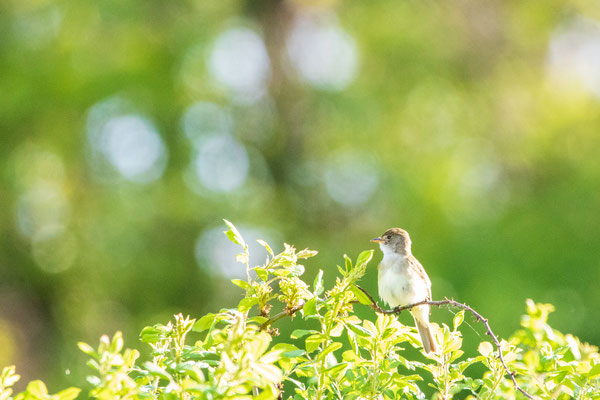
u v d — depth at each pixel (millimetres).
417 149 22438
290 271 4852
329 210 22109
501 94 23594
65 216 21250
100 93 20406
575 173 19656
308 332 4625
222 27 22188
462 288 17203
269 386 3701
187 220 21188
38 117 20812
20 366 20391
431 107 23219
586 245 17812
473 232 18406
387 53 22812
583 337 16469
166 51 21328
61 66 20609
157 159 21453
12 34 20672
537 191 20391
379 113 22469
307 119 22766
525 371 4805
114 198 20953
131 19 20656
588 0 24156
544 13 24031
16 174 20484
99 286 21328
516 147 22453
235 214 21250
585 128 22047
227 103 22203
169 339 4715
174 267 21328
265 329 4898
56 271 21266
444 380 4930
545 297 16938
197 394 3863
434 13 23516
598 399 4473
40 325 21250
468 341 15391
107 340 3984
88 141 20953
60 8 20766
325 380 4738
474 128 23172
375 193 21672
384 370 4824
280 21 23266
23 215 21156
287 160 22766
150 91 20969
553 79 23891
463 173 21906
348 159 22281
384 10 23062
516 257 17625
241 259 4879
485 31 23750
